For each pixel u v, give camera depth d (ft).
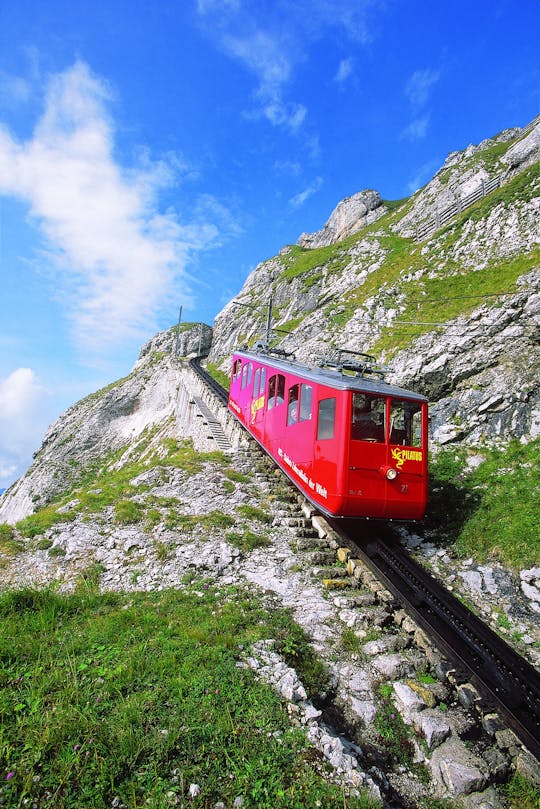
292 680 19.80
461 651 24.62
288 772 14.98
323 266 185.57
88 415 234.99
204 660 20.22
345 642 24.88
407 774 17.87
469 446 48.85
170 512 41.50
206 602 27.43
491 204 96.58
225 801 13.60
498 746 19.07
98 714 16.20
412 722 20.04
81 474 202.59
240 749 15.38
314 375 42.70
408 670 23.07
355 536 38.37
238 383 78.43
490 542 36.35
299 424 44.06
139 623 23.99
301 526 41.19
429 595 30.37
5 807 12.65
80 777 13.64
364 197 258.37
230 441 82.69
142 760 14.53
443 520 41.34
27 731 15.17
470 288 76.95
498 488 41.73
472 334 56.13
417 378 57.67
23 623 23.73
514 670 23.11
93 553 35.09
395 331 78.18
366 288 114.32
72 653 20.39
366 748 18.63
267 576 31.71
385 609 28.45
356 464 34.50
